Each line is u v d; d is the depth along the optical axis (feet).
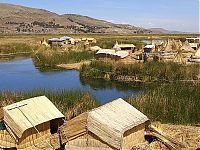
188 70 147.13
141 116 64.49
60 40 338.54
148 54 192.95
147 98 90.43
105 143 57.67
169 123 81.61
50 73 186.50
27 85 153.69
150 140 66.28
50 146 63.67
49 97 92.58
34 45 320.29
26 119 63.52
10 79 169.58
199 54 183.52
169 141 64.80
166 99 88.53
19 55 281.54
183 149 63.67
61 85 152.76
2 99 92.53
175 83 132.36
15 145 62.49
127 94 132.36
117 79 157.48
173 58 181.16
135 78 153.79
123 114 62.75
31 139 63.72
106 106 62.85
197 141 69.15
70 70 194.08
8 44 313.32
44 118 65.21
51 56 215.72
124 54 203.41
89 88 145.28
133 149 61.16
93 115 58.70
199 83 124.26
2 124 66.39
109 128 57.47
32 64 224.74
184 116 82.48
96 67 171.42
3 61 242.99
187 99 90.53
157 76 149.69
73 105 87.40
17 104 66.33
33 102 68.18
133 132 62.18
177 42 231.50
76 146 58.29
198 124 80.74
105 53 209.97
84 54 224.94
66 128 60.29
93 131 57.93
